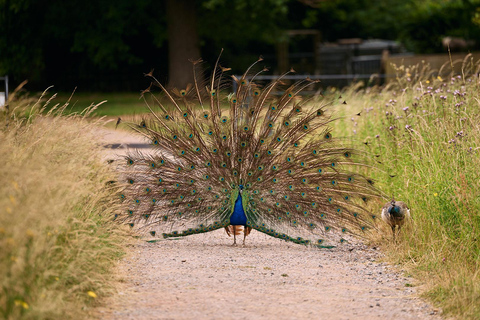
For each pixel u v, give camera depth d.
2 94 15.92
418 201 13.02
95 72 53.66
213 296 9.37
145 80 54.03
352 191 13.09
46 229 8.40
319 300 9.29
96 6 46.25
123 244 11.75
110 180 12.45
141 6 46.09
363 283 10.27
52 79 52.94
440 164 13.09
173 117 13.02
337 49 60.38
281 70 60.81
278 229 12.75
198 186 12.73
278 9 54.38
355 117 18.30
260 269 11.03
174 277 10.34
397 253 11.70
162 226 13.64
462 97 14.45
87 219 10.12
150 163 12.94
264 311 8.72
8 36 44.59
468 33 46.16
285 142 12.95
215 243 13.13
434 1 52.94
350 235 13.50
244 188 12.59
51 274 7.91
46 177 8.46
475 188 11.62
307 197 12.66
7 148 9.23
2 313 6.82
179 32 44.56
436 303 9.16
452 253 11.05
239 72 61.59
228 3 52.50
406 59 37.09
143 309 8.66
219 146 12.73
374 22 73.00
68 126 11.63
